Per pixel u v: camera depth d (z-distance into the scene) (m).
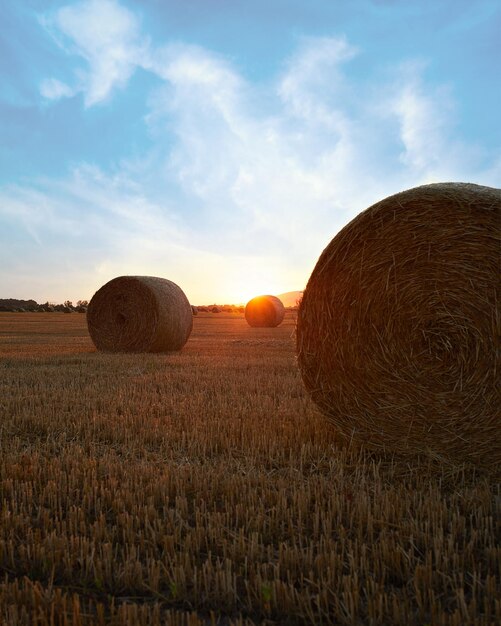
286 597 2.61
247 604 2.66
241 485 4.21
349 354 5.49
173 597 2.73
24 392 8.22
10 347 17.33
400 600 2.63
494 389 4.74
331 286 5.65
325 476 4.55
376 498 3.88
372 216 5.46
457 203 5.02
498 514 3.66
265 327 32.19
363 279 5.43
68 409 7.12
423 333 5.08
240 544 3.14
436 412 5.01
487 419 4.78
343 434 5.57
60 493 4.03
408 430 5.14
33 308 72.00
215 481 4.19
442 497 4.11
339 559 2.93
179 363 12.24
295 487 4.08
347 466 4.81
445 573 2.87
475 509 3.67
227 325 35.62
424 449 5.07
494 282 4.78
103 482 4.28
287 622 2.55
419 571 2.80
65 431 5.91
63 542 3.17
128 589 2.81
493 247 4.81
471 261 4.90
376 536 3.40
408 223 5.26
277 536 3.39
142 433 5.71
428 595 2.69
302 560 2.97
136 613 2.42
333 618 2.56
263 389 8.43
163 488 4.03
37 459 4.76
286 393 8.11
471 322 4.85
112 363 12.27
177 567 2.86
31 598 2.64
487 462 4.80
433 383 5.02
